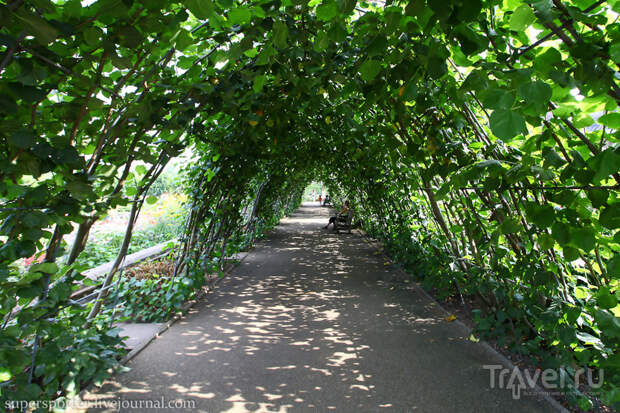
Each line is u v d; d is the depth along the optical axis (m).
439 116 2.59
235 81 2.88
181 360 3.18
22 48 1.44
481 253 3.46
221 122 3.97
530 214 1.73
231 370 3.00
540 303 2.83
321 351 3.39
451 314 4.43
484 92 1.23
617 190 1.48
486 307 3.87
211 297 5.25
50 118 1.92
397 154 3.01
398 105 2.51
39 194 1.75
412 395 2.62
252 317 4.38
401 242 6.55
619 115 1.30
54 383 2.31
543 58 1.31
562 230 1.64
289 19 2.36
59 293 2.14
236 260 7.55
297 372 2.97
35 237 1.81
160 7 1.49
